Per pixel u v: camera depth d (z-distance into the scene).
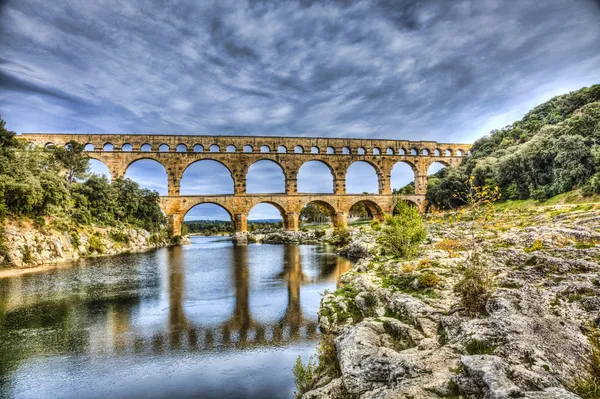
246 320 20.69
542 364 8.20
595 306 10.58
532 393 6.48
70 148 70.56
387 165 95.19
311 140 91.06
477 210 17.55
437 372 8.55
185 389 12.77
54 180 55.47
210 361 15.08
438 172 105.81
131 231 74.31
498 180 79.56
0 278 35.81
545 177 68.56
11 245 42.97
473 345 9.64
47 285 32.00
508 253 17.89
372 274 23.55
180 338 17.89
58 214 55.44
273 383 13.05
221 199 84.38
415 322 12.94
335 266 41.59
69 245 54.06
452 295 14.66
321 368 12.02
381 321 13.11
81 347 16.81
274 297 26.42
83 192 68.00
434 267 19.56
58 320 21.11
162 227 92.12
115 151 80.75
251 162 86.75
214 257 54.97
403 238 28.95
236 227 84.56
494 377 7.09
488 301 12.04
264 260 49.88
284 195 87.69
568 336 9.30
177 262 49.03
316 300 25.12
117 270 41.34
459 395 7.41
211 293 28.19
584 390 7.19
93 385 13.16
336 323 17.42
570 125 70.38
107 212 71.25
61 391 12.77
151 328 19.50
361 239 54.28
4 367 14.73
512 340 9.21
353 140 93.75
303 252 59.88
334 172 91.19
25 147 59.44
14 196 46.31
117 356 15.72
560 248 17.08
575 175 60.03
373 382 9.01
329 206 92.50
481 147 101.69
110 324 20.27
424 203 96.19
